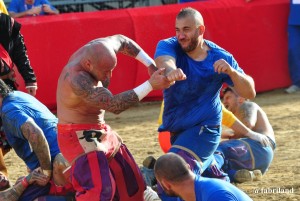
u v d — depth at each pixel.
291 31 27.91
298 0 27.59
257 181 15.20
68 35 25.81
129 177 11.55
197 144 12.33
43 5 27.88
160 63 11.87
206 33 27.09
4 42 16.39
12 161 18.88
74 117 11.09
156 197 11.91
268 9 27.77
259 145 15.13
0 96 12.55
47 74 25.67
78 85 10.63
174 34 26.67
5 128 12.60
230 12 27.28
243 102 15.73
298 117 22.94
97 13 26.27
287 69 28.34
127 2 38.00
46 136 12.55
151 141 20.33
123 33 26.36
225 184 9.42
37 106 12.81
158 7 26.78
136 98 10.54
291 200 13.78
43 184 12.46
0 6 17.67
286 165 16.56
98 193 10.92
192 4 27.11
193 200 9.42
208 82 12.34
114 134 11.61
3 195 12.55
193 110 12.41
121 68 26.25
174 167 9.47
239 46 27.50
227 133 15.79
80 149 11.05
